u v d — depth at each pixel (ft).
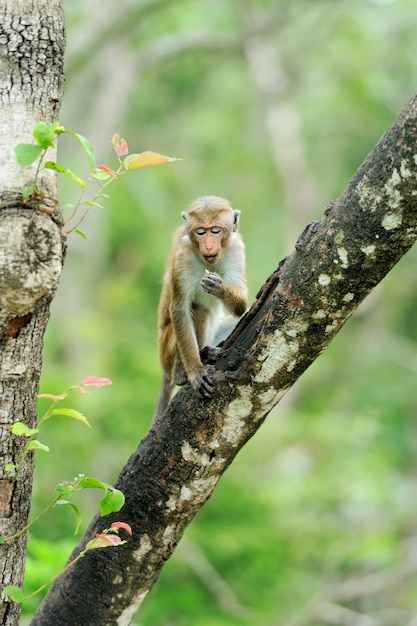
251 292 101.04
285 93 98.94
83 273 94.68
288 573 53.78
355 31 90.53
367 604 63.05
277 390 18.76
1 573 17.39
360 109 94.63
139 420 54.49
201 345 29.01
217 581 48.42
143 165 16.96
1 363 16.33
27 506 17.54
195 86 110.42
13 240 15.52
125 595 20.29
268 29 94.48
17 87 16.35
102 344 63.10
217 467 19.51
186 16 102.01
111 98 96.12
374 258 17.34
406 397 87.97
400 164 16.61
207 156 113.29
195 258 27.66
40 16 16.58
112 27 79.36
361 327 96.99
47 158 16.21
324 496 58.44
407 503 67.21
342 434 63.05
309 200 97.96
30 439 16.79
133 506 19.83
